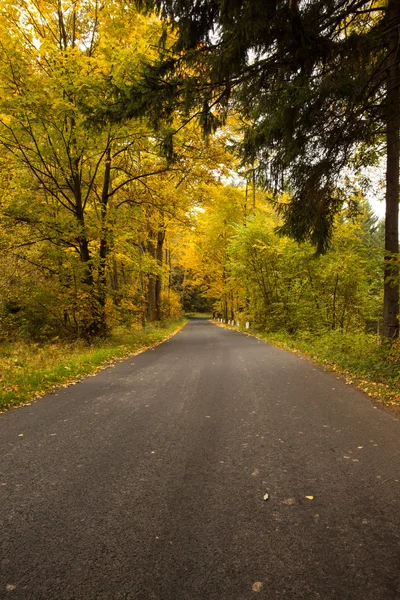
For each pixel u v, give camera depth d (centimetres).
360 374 796
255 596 197
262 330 2145
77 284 1369
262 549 236
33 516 278
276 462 372
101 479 340
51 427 491
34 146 1341
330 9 512
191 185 1689
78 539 249
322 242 784
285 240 1823
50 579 211
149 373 890
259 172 750
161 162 1505
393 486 318
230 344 1611
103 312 1516
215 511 282
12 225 1341
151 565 222
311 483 326
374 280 1542
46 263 1495
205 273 3853
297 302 1828
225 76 541
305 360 1073
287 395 647
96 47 1279
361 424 486
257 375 838
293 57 511
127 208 1738
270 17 441
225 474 347
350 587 203
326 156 705
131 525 264
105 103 600
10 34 1166
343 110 660
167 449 411
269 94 607
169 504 294
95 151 1405
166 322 3195
